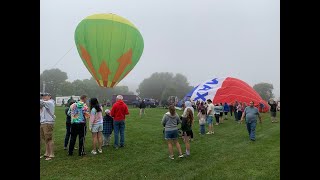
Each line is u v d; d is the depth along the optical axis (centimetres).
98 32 1828
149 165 901
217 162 934
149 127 1831
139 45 1961
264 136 1510
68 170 834
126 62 1889
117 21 1870
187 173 815
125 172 826
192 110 1046
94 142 1029
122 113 1152
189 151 1037
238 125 2062
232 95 3506
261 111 3728
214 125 2070
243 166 874
